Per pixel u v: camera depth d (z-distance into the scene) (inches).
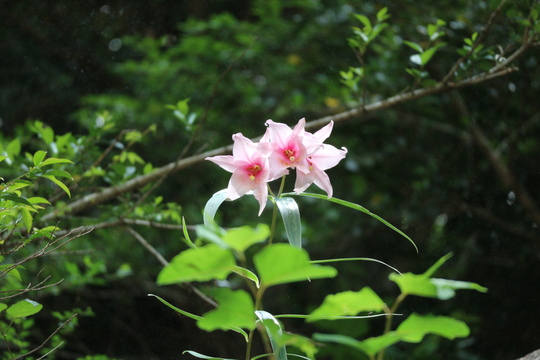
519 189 238.2
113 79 348.2
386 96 243.4
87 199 160.7
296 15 272.2
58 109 339.6
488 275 249.1
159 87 287.6
